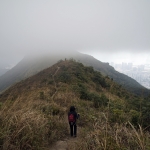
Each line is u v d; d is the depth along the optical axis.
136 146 3.07
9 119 3.79
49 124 5.11
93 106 9.78
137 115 5.54
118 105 8.66
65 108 8.37
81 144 3.73
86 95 12.05
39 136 3.97
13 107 4.97
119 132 3.56
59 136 5.05
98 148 3.09
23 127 3.53
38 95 10.32
